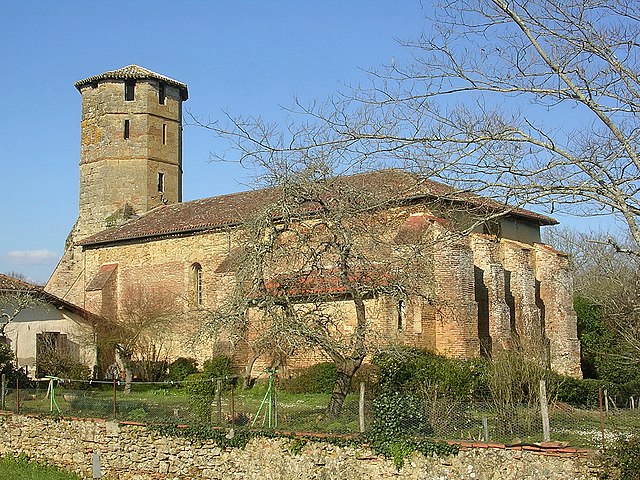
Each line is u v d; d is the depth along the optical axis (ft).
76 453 61.00
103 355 121.08
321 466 49.62
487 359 79.77
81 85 153.89
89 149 151.74
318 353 92.94
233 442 53.31
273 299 62.64
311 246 65.67
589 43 34.73
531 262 115.65
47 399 71.05
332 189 61.41
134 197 148.66
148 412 62.54
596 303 104.68
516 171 35.04
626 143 33.81
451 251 92.79
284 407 68.03
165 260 129.18
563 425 51.80
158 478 56.18
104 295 132.98
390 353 67.82
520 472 44.14
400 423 48.42
